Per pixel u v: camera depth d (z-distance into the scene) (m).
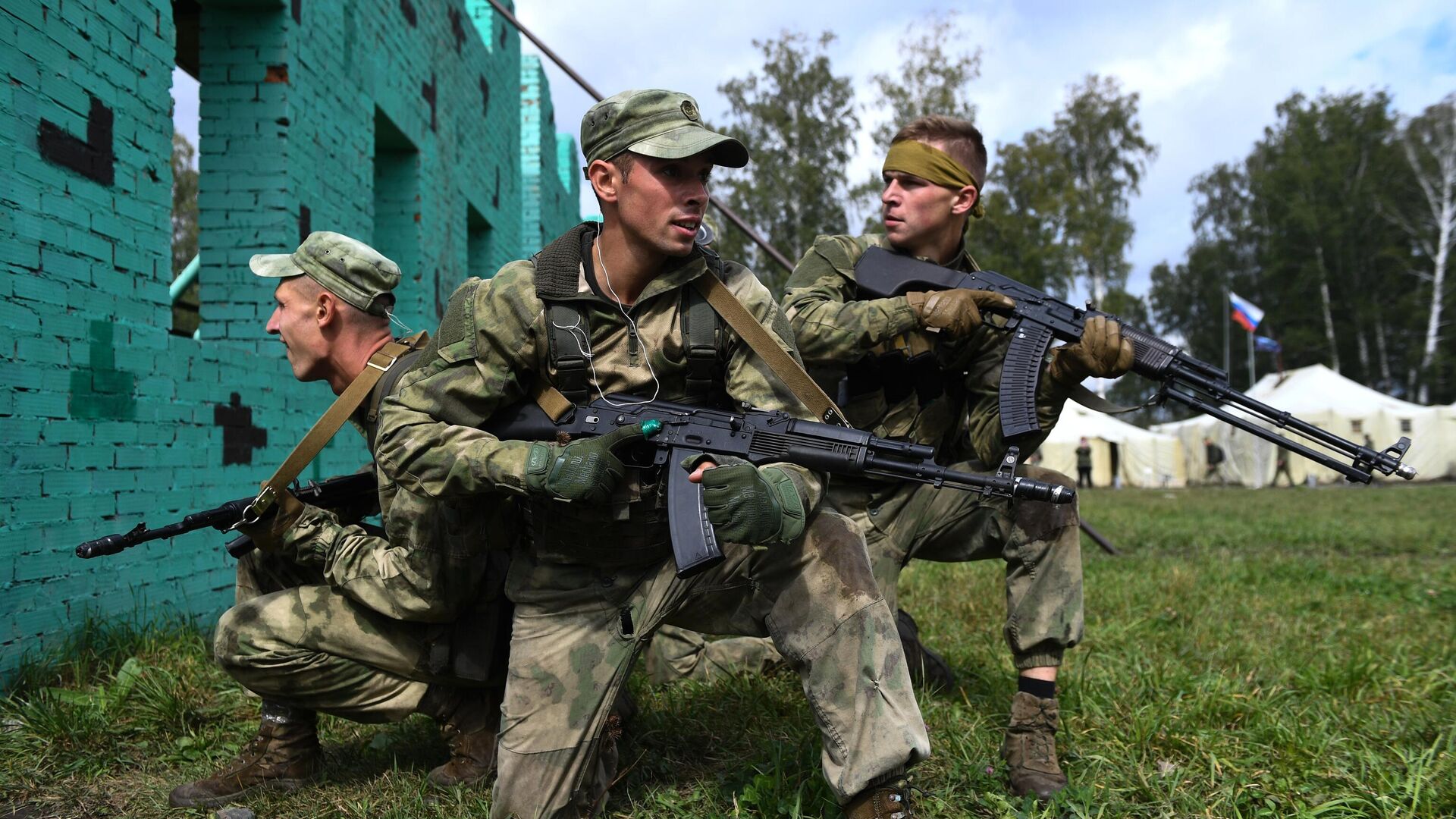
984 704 3.18
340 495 2.67
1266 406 2.55
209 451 4.35
